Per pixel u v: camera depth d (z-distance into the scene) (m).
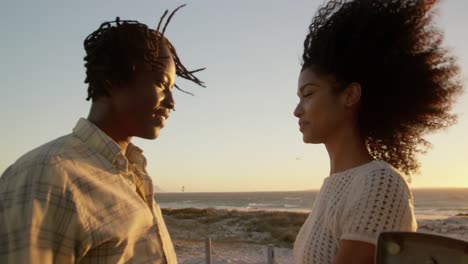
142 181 2.01
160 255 1.83
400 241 1.22
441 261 1.16
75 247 1.55
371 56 1.82
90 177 1.65
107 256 1.62
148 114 1.92
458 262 1.14
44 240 1.46
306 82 1.90
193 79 2.28
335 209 1.70
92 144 1.77
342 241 1.61
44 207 1.48
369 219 1.56
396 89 1.84
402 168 1.98
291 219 39.31
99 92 1.87
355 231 1.56
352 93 1.84
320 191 1.93
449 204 125.19
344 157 1.86
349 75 1.83
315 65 1.89
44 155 1.59
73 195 1.55
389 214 1.56
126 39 1.87
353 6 1.87
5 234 1.47
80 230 1.54
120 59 1.87
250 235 30.02
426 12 1.89
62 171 1.57
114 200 1.68
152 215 1.88
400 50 1.83
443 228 33.59
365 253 1.54
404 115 1.87
